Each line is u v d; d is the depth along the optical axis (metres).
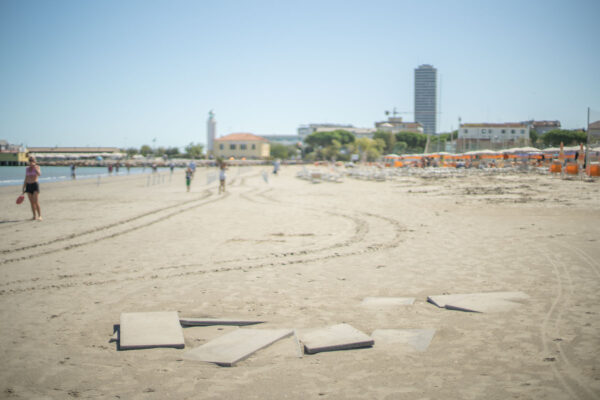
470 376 4.26
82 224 16.06
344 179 50.59
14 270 9.16
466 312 6.17
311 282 8.02
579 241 11.20
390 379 4.23
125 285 7.96
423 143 165.12
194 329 5.75
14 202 25.86
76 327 5.85
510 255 9.79
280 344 5.11
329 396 3.94
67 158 182.50
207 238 12.88
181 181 52.19
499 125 133.88
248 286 7.80
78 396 4.04
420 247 11.00
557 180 39.97
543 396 3.85
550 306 6.26
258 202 24.41
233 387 4.15
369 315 6.15
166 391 4.10
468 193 27.67
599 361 4.48
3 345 5.25
